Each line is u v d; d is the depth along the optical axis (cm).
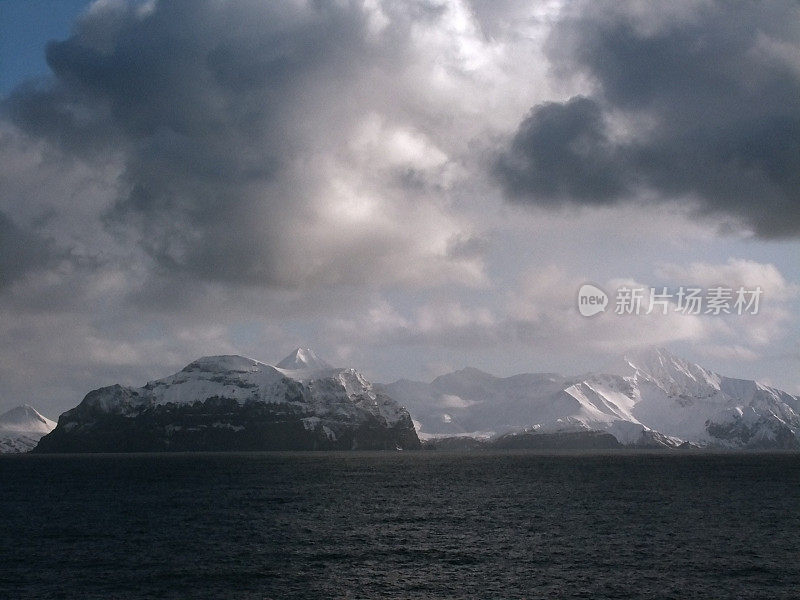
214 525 12412
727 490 18712
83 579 8525
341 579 8506
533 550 10019
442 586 8200
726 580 8394
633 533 11350
